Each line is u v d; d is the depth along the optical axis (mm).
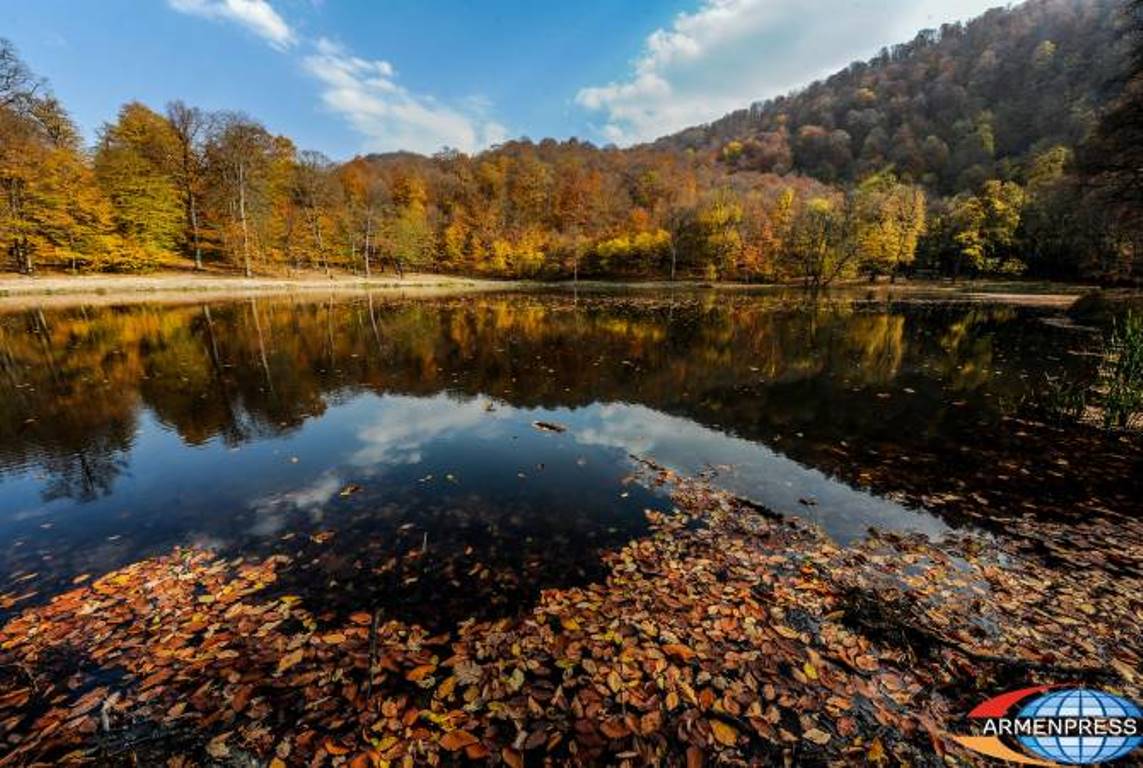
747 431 8906
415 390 11758
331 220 52250
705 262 65625
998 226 56000
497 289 53156
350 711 3045
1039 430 8898
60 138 37625
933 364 14695
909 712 3045
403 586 4363
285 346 17141
